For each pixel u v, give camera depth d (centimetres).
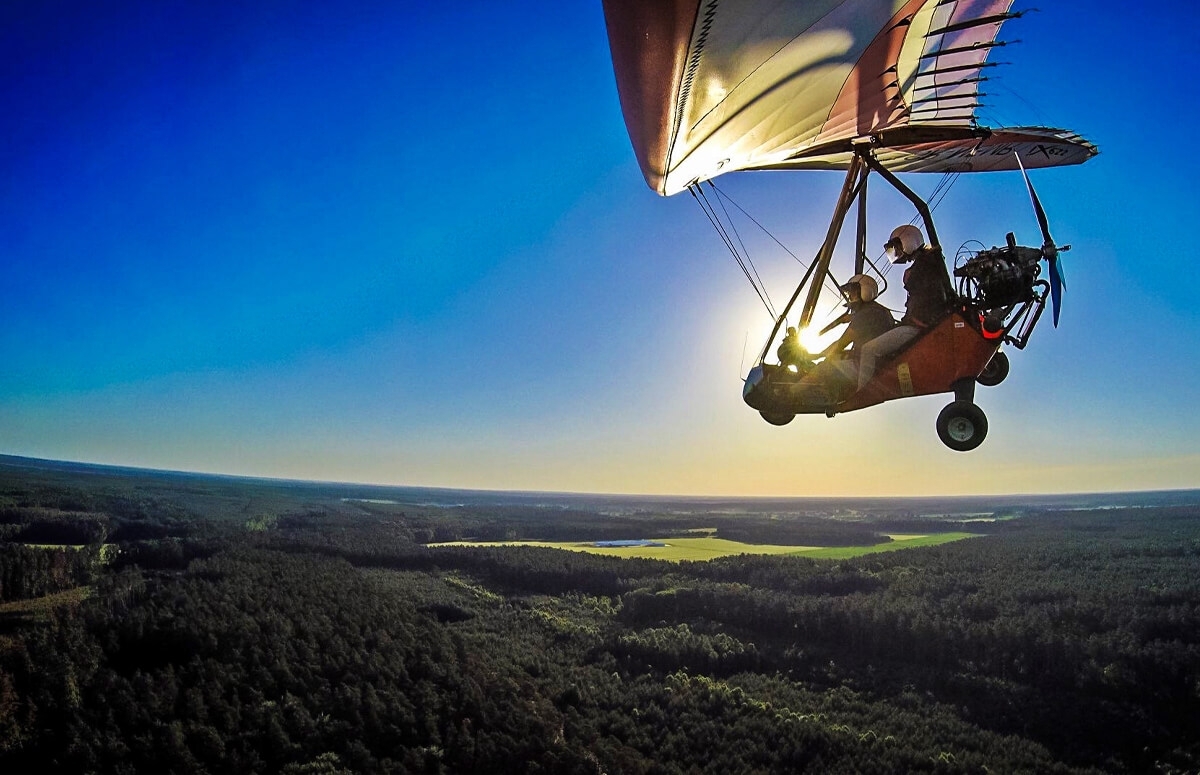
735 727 7262
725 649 9500
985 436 757
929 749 6794
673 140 651
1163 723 7250
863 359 786
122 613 8262
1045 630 9231
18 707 6184
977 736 7125
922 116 783
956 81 729
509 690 7556
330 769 5875
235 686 6962
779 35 527
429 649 8331
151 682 6762
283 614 8844
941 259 776
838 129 764
